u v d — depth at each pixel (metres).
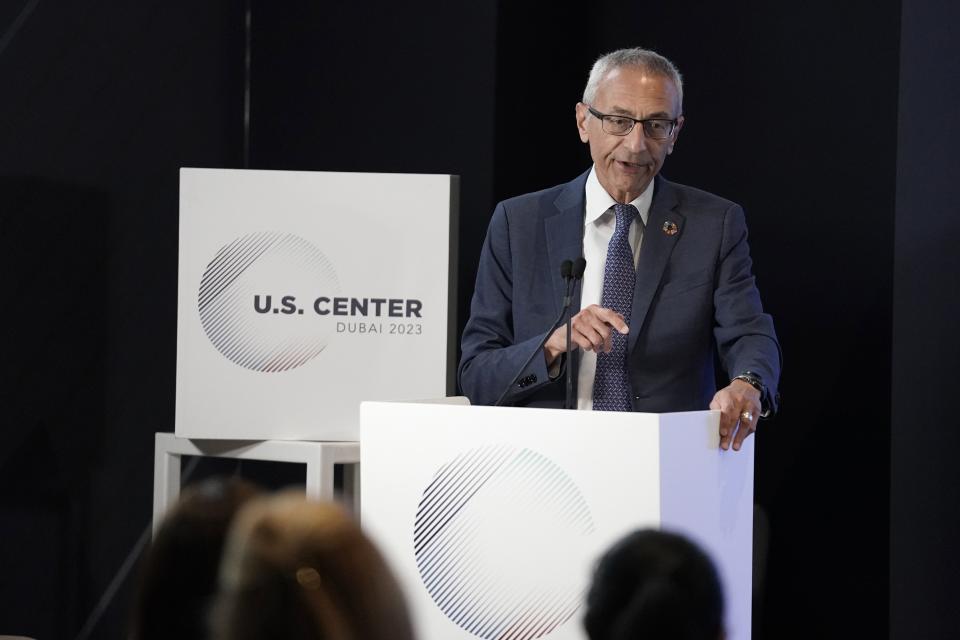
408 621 2.02
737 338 7.38
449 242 7.75
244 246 7.86
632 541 2.54
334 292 7.81
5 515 10.12
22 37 10.37
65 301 10.73
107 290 11.17
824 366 10.82
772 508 11.06
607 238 7.76
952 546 8.84
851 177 10.72
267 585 2.00
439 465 5.10
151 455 11.62
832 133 10.84
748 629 5.82
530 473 4.95
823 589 10.73
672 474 4.87
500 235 8.00
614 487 4.81
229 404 7.90
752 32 11.38
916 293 8.99
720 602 2.47
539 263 7.78
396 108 12.12
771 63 11.24
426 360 7.77
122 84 11.39
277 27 12.80
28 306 10.35
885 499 10.38
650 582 2.46
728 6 11.54
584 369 7.41
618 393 7.37
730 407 5.61
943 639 8.88
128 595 11.34
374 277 7.79
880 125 10.54
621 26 12.38
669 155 11.97
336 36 12.45
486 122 11.62
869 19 10.62
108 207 11.21
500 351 7.10
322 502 2.12
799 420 10.95
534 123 12.17
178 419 7.92
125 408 11.34
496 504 5.00
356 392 7.83
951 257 8.83
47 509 10.52
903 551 9.09
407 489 5.15
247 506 2.23
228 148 12.70
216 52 12.52
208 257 7.88
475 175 11.69
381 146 12.20
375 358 7.80
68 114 10.80
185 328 7.91
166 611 2.17
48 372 10.54
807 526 10.86
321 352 7.84
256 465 12.45
